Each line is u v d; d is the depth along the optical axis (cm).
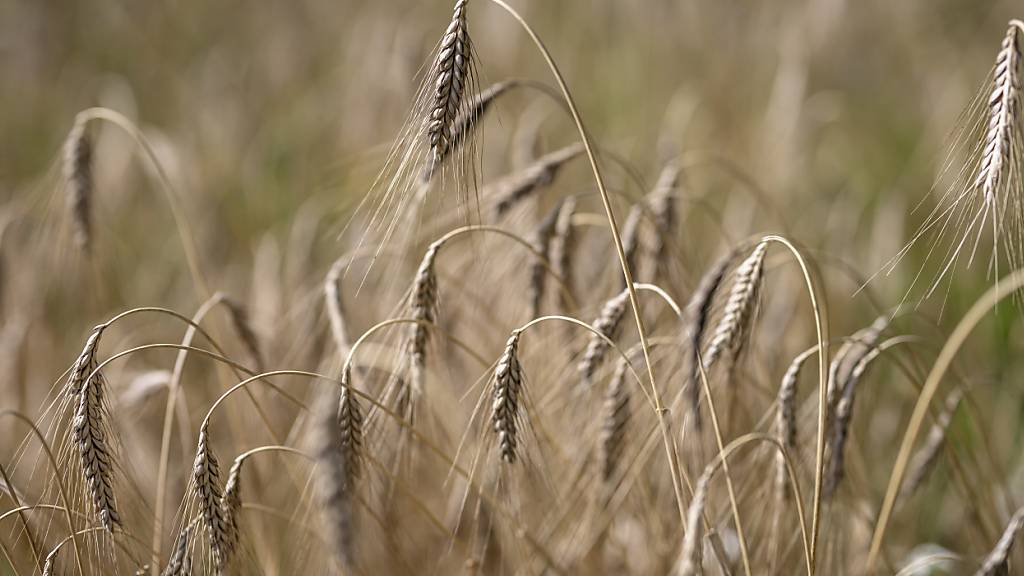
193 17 463
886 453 213
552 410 191
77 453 174
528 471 184
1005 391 217
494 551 192
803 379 210
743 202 265
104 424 174
